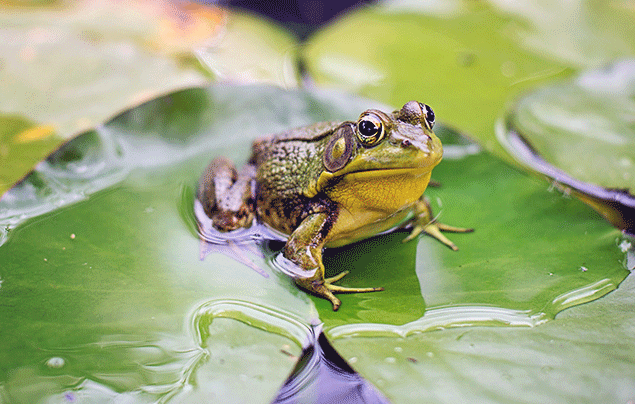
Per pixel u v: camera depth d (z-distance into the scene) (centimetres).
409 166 45
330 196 46
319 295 45
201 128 50
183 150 50
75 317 44
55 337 43
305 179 47
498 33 60
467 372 43
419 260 46
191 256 46
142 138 50
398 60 57
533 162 50
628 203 48
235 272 46
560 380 43
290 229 47
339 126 46
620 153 50
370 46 58
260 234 47
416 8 66
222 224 47
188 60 56
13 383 42
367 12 66
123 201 48
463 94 54
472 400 42
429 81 55
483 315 44
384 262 46
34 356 43
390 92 54
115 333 44
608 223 47
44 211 47
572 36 59
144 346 43
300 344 44
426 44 59
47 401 42
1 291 44
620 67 54
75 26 57
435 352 43
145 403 42
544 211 48
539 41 59
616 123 51
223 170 48
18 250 45
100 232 46
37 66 54
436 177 49
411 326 44
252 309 44
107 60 55
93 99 52
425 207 47
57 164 48
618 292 45
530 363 43
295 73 56
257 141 49
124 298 44
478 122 52
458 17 64
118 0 63
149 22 60
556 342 43
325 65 56
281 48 60
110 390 42
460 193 49
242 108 51
